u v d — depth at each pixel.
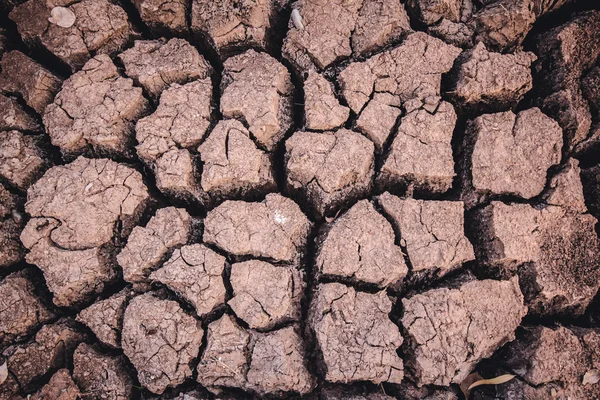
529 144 0.55
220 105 0.55
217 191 0.55
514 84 0.56
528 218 0.54
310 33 0.56
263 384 0.50
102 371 0.52
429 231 0.53
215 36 0.57
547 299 0.55
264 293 0.52
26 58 0.57
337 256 0.52
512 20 0.57
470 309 0.52
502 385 0.54
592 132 0.56
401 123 0.55
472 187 0.55
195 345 0.51
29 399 0.51
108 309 0.52
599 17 0.58
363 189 0.55
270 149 0.56
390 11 0.56
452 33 0.58
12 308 0.53
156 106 0.57
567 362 0.53
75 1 0.57
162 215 0.53
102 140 0.55
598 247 0.56
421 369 0.51
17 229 0.55
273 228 0.53
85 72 0.56
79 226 0.53
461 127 0.58
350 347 0.50
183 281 0.51
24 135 0.56
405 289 0.54
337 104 0.55
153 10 0.57
